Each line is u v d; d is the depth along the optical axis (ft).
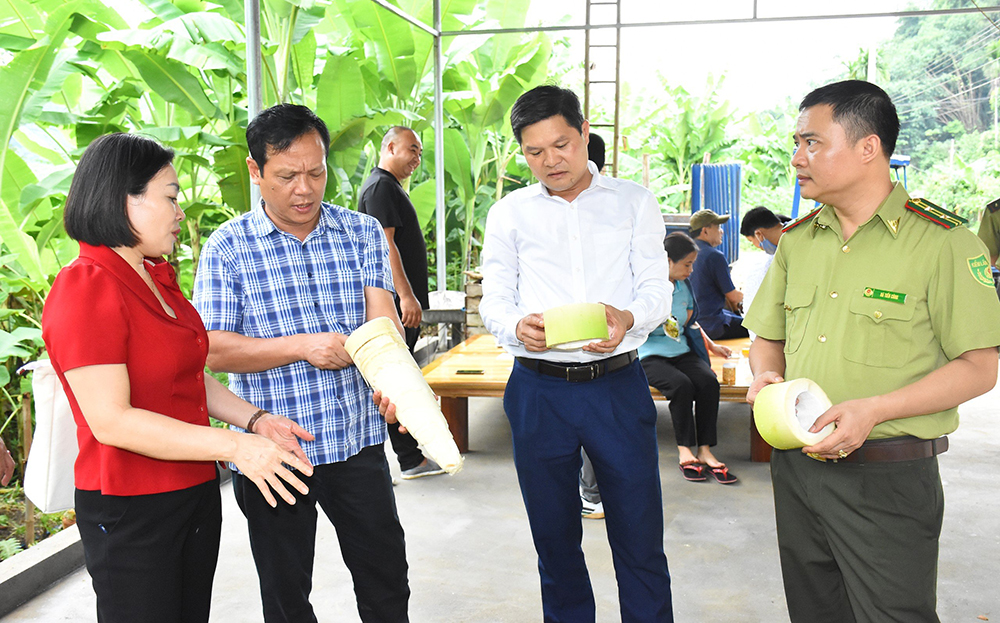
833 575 5.73
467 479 13.07
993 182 55.36
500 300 6.93
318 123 5.96
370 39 20.94
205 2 16.31
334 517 6.55
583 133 6.61
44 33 14.66
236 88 17.62
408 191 28.60
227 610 8.76
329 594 9.16
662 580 6.90
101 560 4.92
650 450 6.82
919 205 5.02
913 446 5.07
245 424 5.73
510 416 7.10
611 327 6.03
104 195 4.62
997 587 9.11
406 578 6.89
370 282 6.60
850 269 5.24
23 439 11.99
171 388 4.99
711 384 12.95
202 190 17.43
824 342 5.33
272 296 6.22
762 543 10.39
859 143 4.98
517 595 9.05
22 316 13.44
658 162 50.39
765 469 13.43
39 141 15.75
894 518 5.12
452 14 23.36
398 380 5.14
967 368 4.83
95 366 4.55
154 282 5.12
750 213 15.92
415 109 23.57
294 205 5.94
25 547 10.48
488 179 31.76
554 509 6.99
